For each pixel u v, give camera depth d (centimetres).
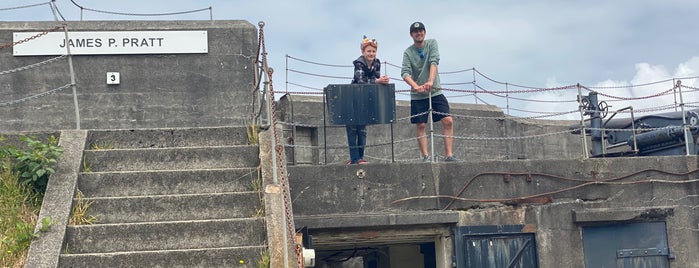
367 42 1069
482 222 1012
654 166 1066
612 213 1027
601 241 1037
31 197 838
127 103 1231
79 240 761
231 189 851
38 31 1220
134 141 926
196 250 747
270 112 874
